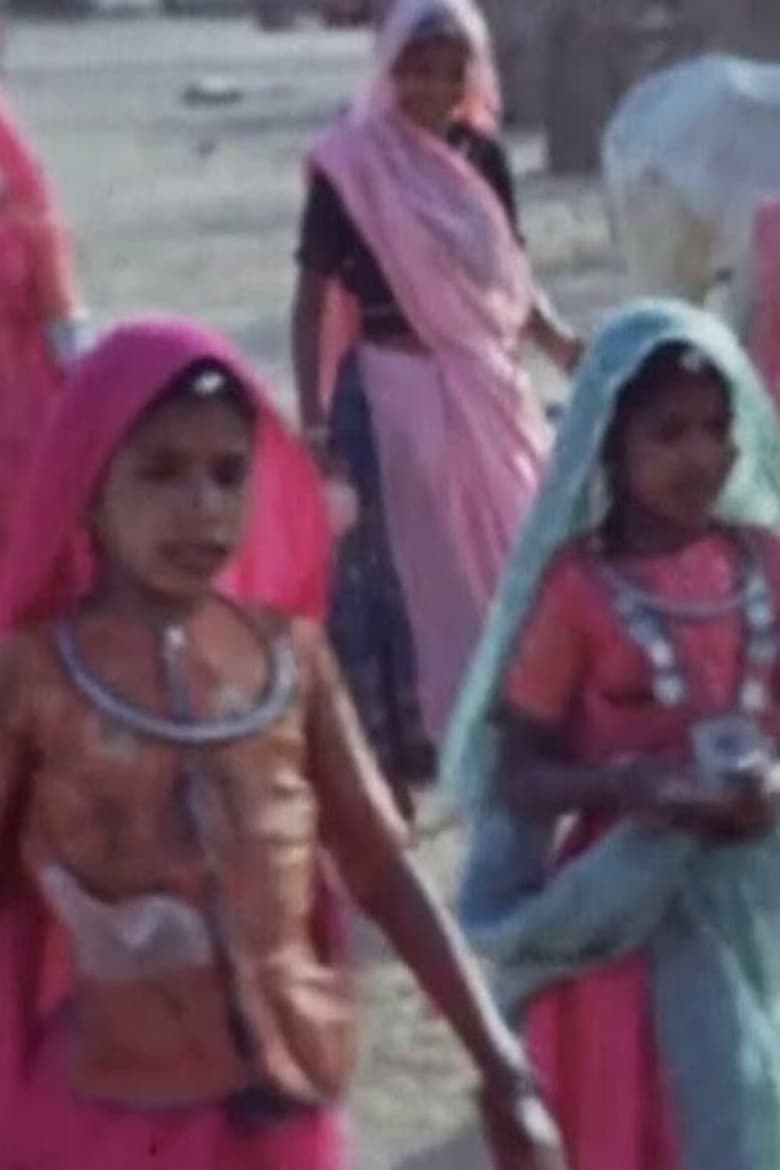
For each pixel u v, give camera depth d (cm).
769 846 609
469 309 1013
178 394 504
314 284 1009
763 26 2797
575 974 608
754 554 613
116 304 2162
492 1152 546
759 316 945
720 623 604
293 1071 506
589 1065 609
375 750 1003
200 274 2306
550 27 2867
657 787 597
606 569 606
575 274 2177
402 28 1003
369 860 523
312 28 5700
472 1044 521
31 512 512
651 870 601
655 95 1545
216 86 4031
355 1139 785
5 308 980
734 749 598
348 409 1009
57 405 512
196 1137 502
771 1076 600
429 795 1037
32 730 508
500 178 1031
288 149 3306
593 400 604
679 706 601
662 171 1512
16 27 6053
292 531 541
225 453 509
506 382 1014
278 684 514
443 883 931
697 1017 600
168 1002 502
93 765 505
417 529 1009
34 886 513
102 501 511
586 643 605
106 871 504
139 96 4169
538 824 613
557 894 603
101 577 518
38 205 987
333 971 514
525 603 609
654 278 1538
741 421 613
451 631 1005
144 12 6456
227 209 2733
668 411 602
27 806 511
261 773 509
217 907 504
